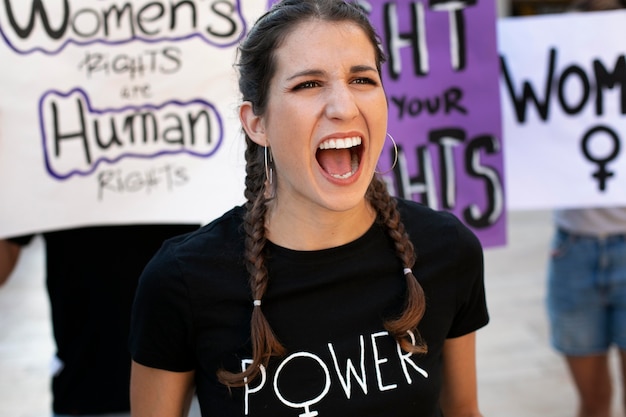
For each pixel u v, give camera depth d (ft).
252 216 4.43
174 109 7.09
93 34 6.95
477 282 4.83
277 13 4.18
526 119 8.50
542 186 8.58
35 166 6.89
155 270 4.41
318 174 4.17
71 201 6.95
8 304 16.78
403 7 7.70
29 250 21.29
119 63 7.01
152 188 7.09
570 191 8.54
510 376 12.39
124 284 6.78
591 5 8.52
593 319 9.18
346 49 4.06
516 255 19.43
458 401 5.24
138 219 7.00
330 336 4.33
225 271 4.41
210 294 4.34
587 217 8.91
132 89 7.04
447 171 7.91
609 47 8.30
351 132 4.08
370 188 4.59
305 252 4.40
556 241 9.42
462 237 4.73
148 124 7.08
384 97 4.27
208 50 7.04
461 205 7.97
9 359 13.73
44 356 13.83
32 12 6.81
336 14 4.13
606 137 8.44
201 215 7.11
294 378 4.27
